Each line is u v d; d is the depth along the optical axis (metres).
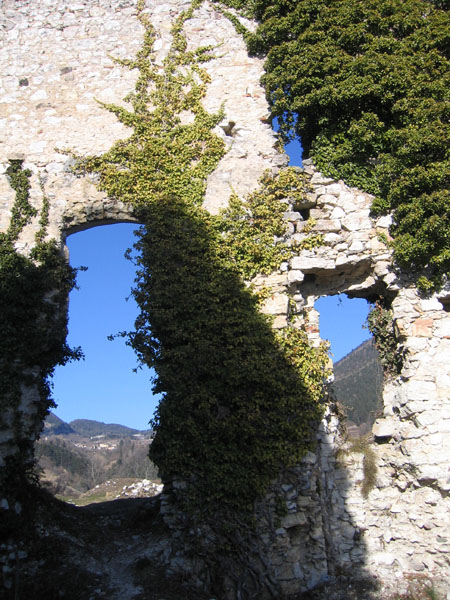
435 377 10.41
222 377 9.77
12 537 9.24
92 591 8.40
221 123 11.84
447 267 10.66
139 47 12.43
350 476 10.50
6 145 11.86
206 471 9.45
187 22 12.60
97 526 10.76
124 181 11.31
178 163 11.46
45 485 12.29
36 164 11.70
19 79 12.38
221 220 10.97
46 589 8.34
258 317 10.23
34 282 10.74
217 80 12.20
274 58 11.98
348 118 11.62
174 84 12.09
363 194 11.37
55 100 12.16
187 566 8.95
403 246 10.67
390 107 11.45
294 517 9.39
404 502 10.23
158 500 11.68
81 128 11.91
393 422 10.83
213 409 9.74
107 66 12.34
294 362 10.07
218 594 8.76
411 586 9.39
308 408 9.91
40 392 10.51
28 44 12.63
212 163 11.50
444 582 9.41
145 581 8.64
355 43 11.65
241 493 9.33
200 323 10.08
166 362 10.02
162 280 10.38
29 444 10.13
